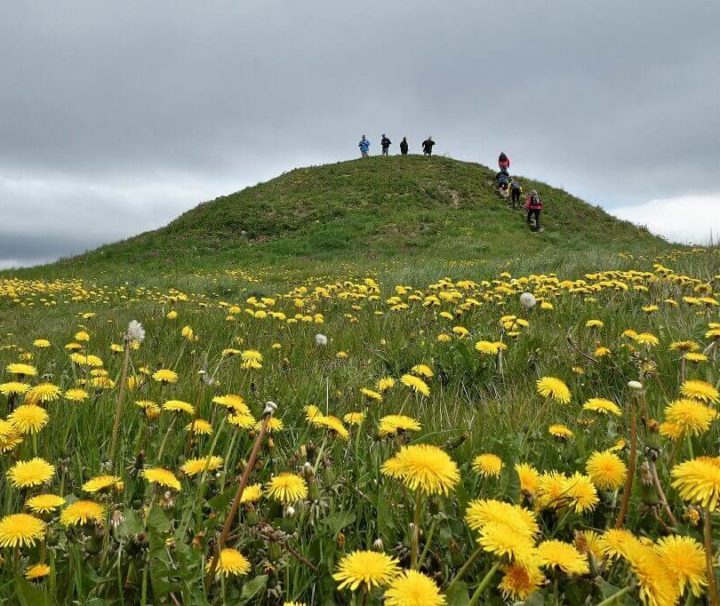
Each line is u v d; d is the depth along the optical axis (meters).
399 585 0.92
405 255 23.23
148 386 2.86
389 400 2.79
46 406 2.37
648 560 1.01
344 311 7.21
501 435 2.08
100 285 16.25
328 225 27.86
